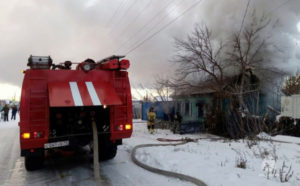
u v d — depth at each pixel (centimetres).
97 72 465
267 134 905
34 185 412
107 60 513
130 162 557
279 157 550
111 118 476
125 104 490
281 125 983
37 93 403
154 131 1206
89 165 541
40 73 411
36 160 484
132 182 416
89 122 487
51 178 450
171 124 1384
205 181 384
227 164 486
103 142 507
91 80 457
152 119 1136
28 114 391
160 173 457
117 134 479
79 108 484
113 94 452
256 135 852
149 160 545
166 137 985
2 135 1074
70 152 561
